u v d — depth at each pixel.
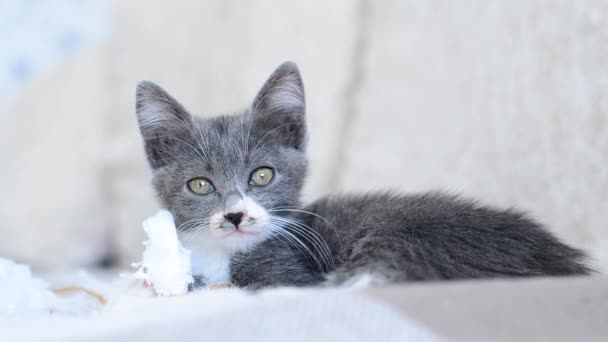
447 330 0.39
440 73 0.75
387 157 0.78
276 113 0.56
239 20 0.86
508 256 0.48
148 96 0.56
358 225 0.52
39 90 0.97
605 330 0.40
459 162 0.72
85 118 0.93
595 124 0.63
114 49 0.92
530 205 0.67
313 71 0.81
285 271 0.52
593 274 0.49
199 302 0.46
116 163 0.88
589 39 0.64
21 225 0.90
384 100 0.79
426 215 0.50
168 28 0.90
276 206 0.55
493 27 0.70
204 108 0.87
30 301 0.50
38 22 1.01
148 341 0.40
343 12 0.80
